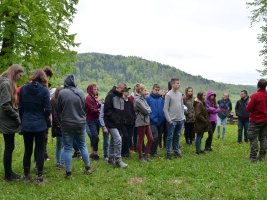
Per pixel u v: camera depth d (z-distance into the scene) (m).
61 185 4.24
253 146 5.62
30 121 4.23
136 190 3.98
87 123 5.79
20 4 10.20
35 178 4.59
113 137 5.21
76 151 5.89
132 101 6.20
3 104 4.10
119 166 5.18
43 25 10.74
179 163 5.43
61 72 11.65
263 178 4.40
